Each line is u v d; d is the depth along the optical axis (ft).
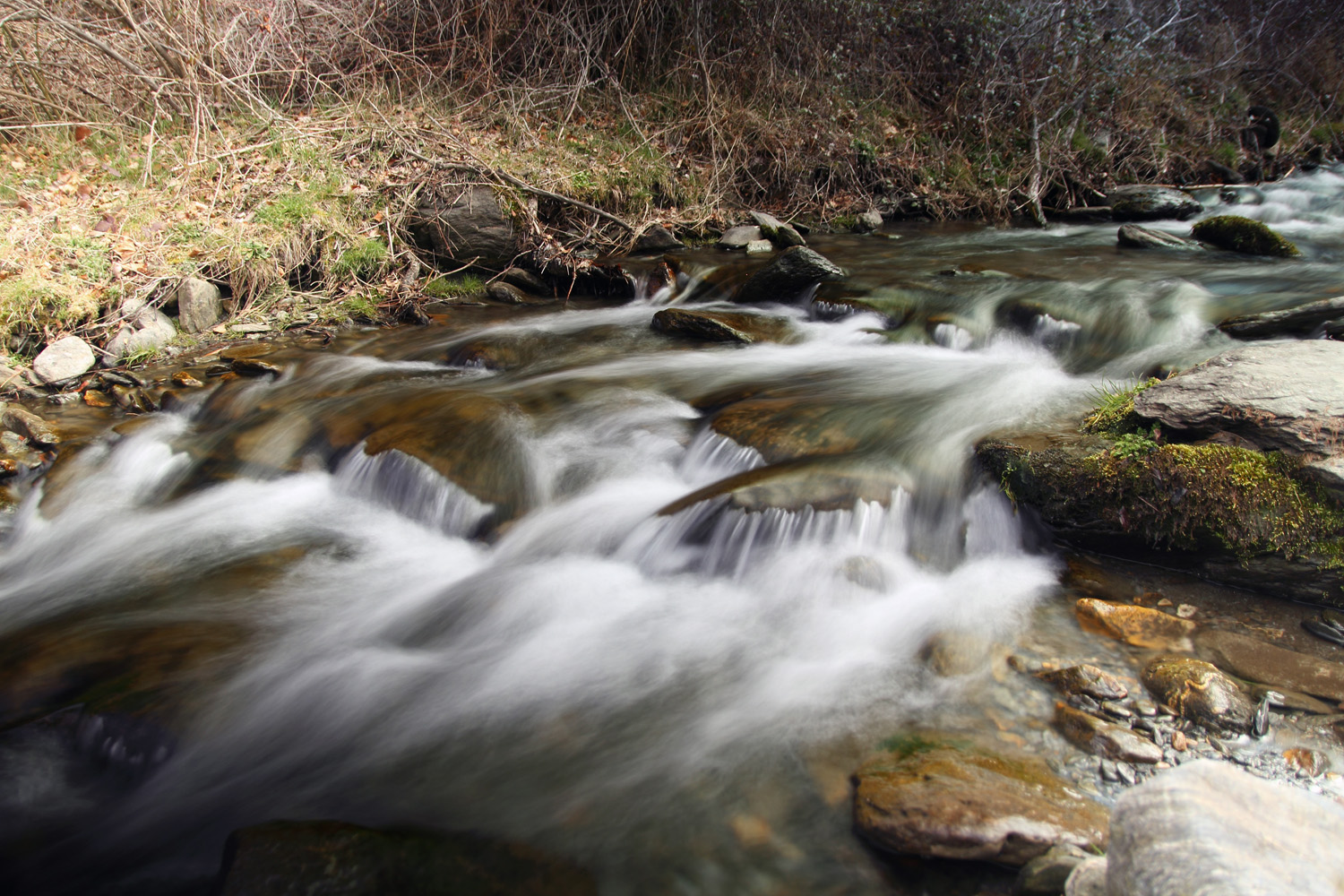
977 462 12.79
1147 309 18.45
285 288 23.79
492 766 8.64
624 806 7.98
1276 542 10.34
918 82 39.65
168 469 15.83
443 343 21.56
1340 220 31.60
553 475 14.32
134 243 22.67
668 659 10.14
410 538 13.56
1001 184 36.24
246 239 23.65
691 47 36.11
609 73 34.91
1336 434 10.32
